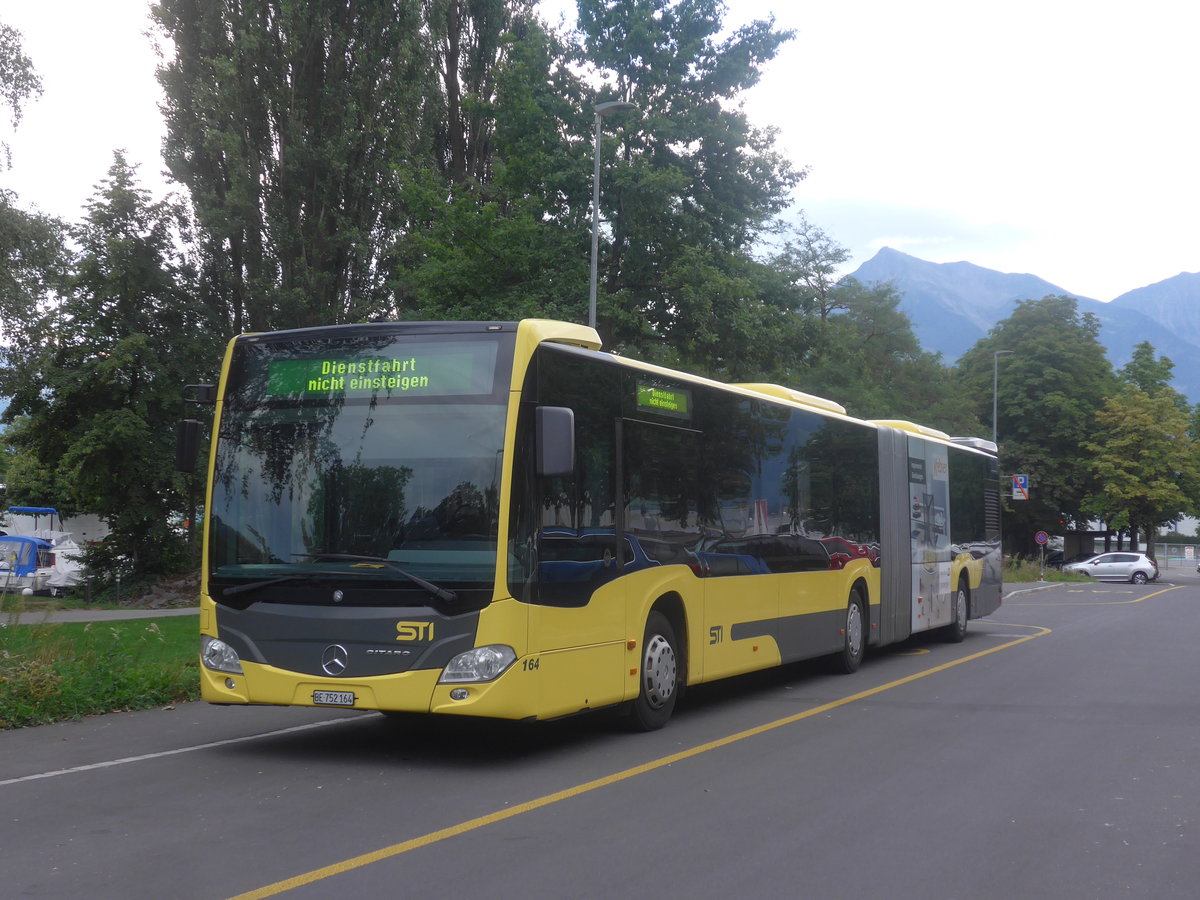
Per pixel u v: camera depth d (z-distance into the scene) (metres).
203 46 33.25
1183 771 8.82
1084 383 69.50
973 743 10.01
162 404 33.22
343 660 8.66
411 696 8.50
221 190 33.84
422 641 8.52
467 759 9.20
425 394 8.98
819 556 14.65
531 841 6.55
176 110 33.91
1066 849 6.51
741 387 13.48
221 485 9.36
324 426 9.16
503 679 8.45
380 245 33.91
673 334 27.05
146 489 34.09
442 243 27.22
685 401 11.45
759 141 27.66
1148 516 69.50
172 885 5.66
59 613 25.77
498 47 39.09
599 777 8.44
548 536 9.02
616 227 25.94
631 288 26.83
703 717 11.61
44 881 5.73
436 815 7.19
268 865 6.02
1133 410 67.38
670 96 26.44
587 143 25.75
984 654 18.48
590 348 10.05
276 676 8.84
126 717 11.62
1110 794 7.99
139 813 7.24
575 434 9.47
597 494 9.75
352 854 6.24
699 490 11.62
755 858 6.23
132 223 33.94
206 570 9.26
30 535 45.06
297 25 32.47
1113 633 23.05
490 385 8.88
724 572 11.99
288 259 32.81
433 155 37.56
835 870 6.02
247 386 9.48
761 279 28.03
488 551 8.55
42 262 23.45
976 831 6.90
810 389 44.94
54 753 9.48
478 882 5.73
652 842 6.55
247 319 34.53
